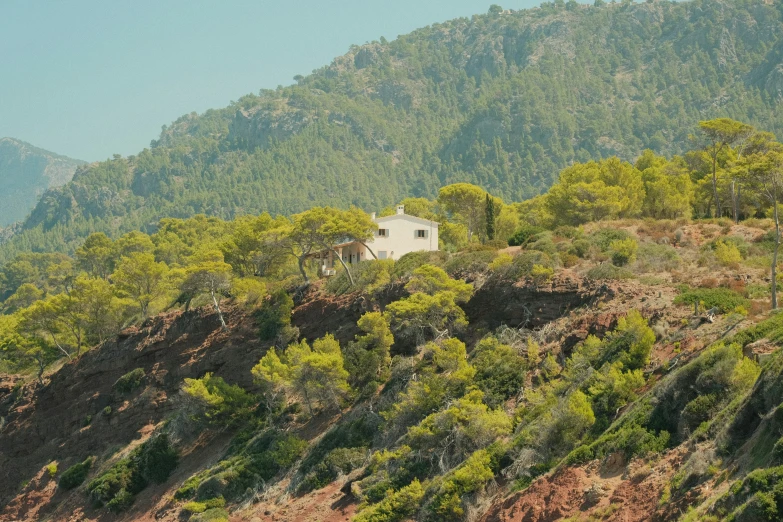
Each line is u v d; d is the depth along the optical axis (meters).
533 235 92.00
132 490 87.62
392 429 72.56
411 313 80.12
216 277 98.94
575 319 72.19
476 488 58.56
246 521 72.44
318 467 73.06
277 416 84.12
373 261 95.31
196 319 100.44
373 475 68.06
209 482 78.06
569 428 57.34
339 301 91.50
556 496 52.34
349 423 76.44
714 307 64.12
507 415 66.69
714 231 87.81
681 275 74.69
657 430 52.03
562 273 78.62
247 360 93.75
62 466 99.69
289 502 72.19
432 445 66.31
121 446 96.44
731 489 41.84
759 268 74.50
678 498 45.59
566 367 66.81
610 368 60.72
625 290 72.31
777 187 73.19
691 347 59.94
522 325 77.38
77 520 88.31
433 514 58.56
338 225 96.00
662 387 53.47
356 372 81.81
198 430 89.75
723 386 50.44
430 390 71.69
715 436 47.72
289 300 95.44
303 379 80.25
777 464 41.50
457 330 80.62
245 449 81.69
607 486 50.38
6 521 96.69
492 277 81.75
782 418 43.09
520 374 69.69
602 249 83.94
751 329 55.22
